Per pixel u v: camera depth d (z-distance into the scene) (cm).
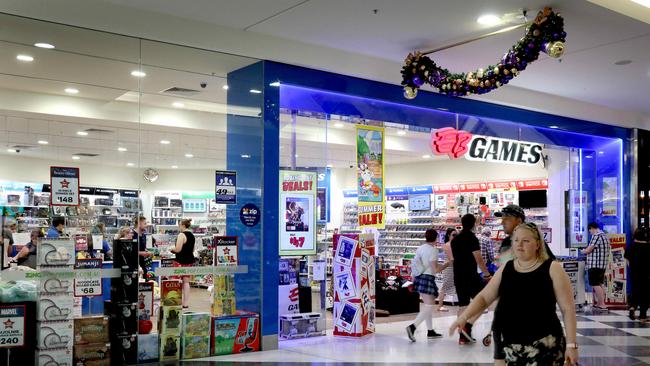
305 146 837
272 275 753
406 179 1784
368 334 848
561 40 645
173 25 676
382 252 1719
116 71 750
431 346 764
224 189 764
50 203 641
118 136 816
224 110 782
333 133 1023
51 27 623
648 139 1313
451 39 770
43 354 604
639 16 680
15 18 600
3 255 599
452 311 1111
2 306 591
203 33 697
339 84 830
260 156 753
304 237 816
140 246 683
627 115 1268
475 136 1027
